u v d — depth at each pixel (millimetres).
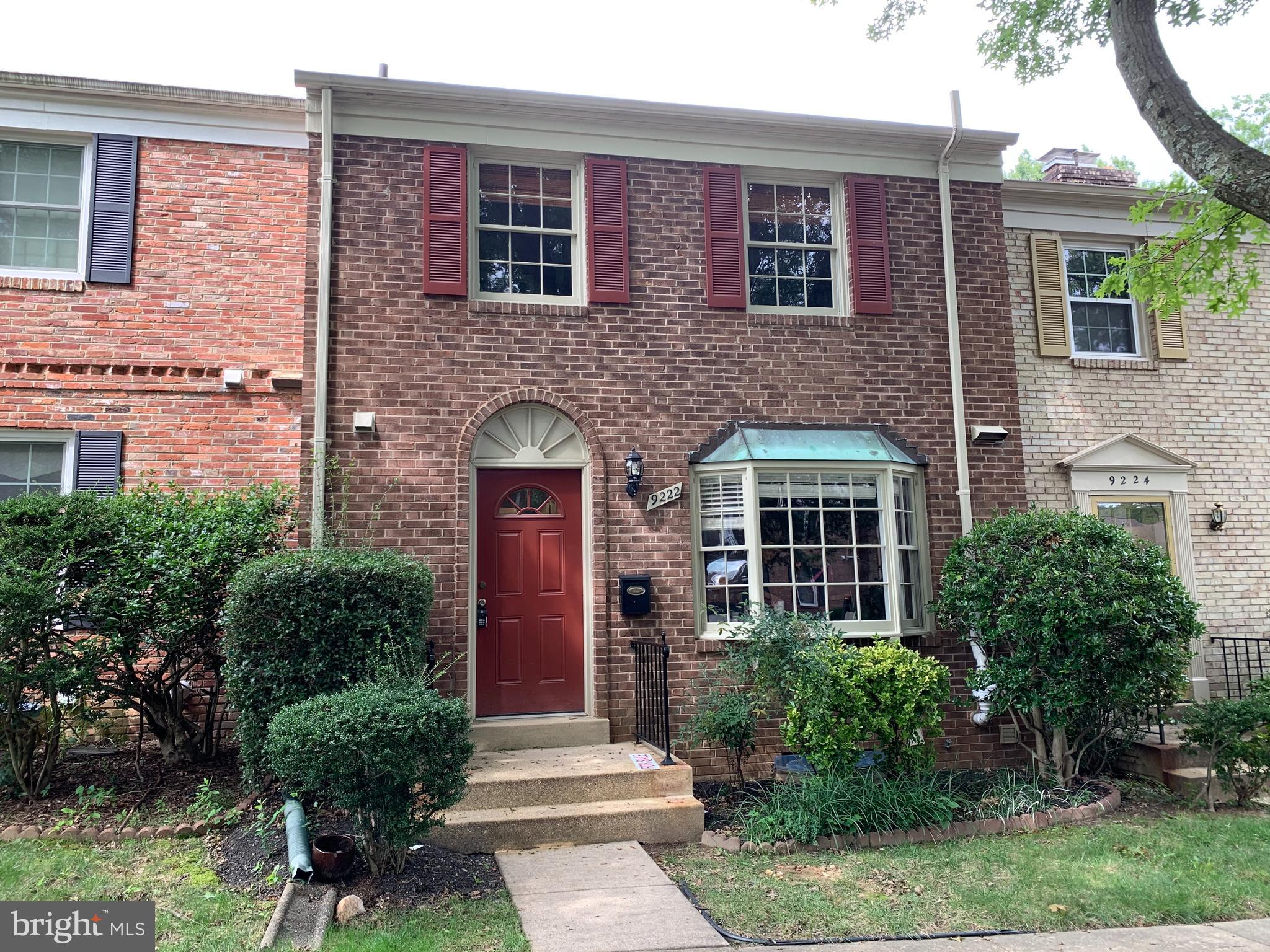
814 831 5617
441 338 7305
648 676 7160
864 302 8133
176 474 7648
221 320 7898
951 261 8352
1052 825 6156
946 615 7352
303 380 7027
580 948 4055
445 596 7012
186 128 8016
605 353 7602
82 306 7645
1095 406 9352
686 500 7543
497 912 4480
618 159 7875
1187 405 9602
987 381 8352
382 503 7016
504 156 7770
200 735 6578
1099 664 6527
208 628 6207
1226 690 9133
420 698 4836
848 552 7660
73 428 7516
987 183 8641
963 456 8102
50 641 5750
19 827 5234
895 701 6266
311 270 7156
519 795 5895
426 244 7344
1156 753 7250
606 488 7418
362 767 4520
